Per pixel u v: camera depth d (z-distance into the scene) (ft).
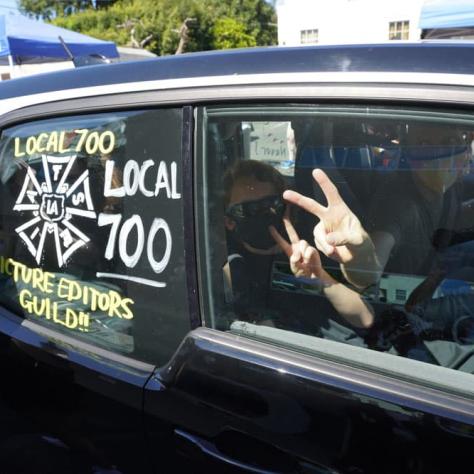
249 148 4.52
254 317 4.57
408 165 4.17
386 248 4.44
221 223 4.65
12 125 5.57
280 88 4.29
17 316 5.57
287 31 65.67
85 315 5.15
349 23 61.36
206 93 4.53
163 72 4.79
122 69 5.06
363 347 4.31
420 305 4.31
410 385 3.86
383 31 59.82
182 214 4.58
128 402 4.57
